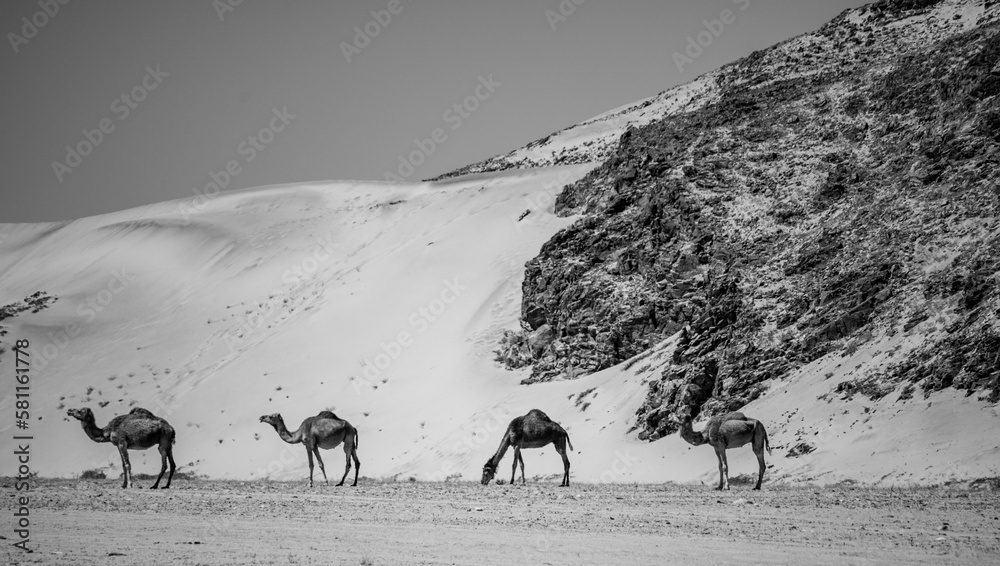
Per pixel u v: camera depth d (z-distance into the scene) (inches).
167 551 694.5
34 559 655.8
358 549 705.6
